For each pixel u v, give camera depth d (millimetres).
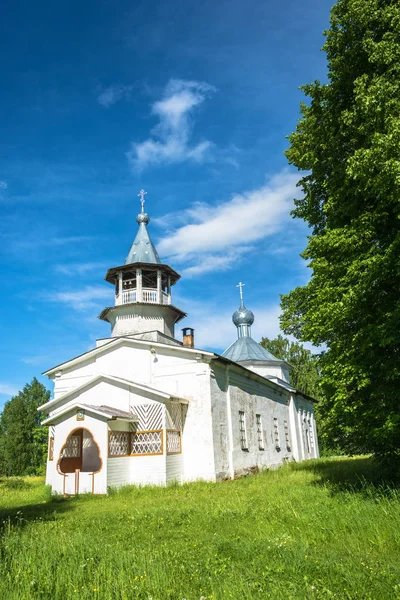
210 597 5113
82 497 16766
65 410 18984
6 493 20422
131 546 7883
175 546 7754
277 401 32875
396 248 10828
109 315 27938
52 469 19062
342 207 13102
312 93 14477
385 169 10180
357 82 12062
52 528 10086
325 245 12758
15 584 5766
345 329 12320
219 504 11984
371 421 11727
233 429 23109
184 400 20859
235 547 7312
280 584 5422
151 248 29156
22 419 56688
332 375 12125
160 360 22453
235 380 24797
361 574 5688
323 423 14102
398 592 5070
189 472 20297
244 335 42656
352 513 8930
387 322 10805
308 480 17016
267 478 19750
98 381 21062
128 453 19438
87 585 5742
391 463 12602
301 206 15977
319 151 14320
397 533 7359
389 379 11117
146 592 5398
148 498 15195
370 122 11516
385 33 11867
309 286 13883
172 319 28156
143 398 20047
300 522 8836
